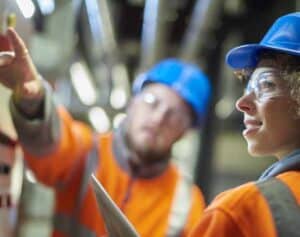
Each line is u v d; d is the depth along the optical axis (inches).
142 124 62.9
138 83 71.9
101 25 102.9
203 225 37.3
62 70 87.7
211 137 129.6
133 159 62.2
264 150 40.2
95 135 64.6
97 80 121.9
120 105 125.0
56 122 56.1
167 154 63.9
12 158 52.9
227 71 134.3
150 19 105.7
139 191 61.8
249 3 120.8
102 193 38.0
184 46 114.7
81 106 123.4
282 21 41.1
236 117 165.2
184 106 65.3
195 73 67.7
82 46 111.3
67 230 61.0
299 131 39.2
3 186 50.7
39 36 82.5
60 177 60.1
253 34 124.6
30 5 53.4
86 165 61.3
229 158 167.8
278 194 36.7
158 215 61.5
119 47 127.3
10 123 52.2
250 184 37.9
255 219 36.1
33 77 50.4
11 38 46.5
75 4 88.8
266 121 39.7
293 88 38.7
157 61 111.7
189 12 115.4
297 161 38.4
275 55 40.1
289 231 35.3
